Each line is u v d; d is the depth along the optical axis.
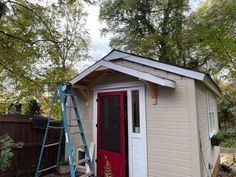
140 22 13.48
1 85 7.22
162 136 3.75
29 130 4.61
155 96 3.89
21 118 4.48
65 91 4.73
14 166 4.21
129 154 4.19
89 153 4.62
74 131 5.26
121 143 4.30
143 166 3.93
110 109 4.64
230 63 5.49
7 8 5.46
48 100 7.98
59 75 7.95
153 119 3.91
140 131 4.07
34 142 4.68
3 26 6.06
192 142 3.36
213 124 6.42
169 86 3.50
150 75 3.53
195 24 11.23
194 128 3.37
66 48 8.95
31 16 6.22
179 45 12.40
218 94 6.91
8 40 6.03
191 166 3.33
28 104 7.47
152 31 13.43
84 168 4.88
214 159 5.19
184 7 12.64
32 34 6.48
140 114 4.11
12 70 6.55
